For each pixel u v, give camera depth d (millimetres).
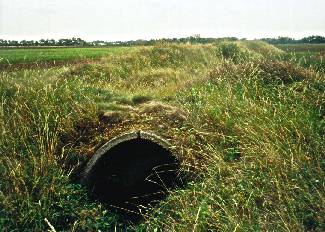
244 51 20672
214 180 4945
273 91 6758
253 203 4355
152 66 15859
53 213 5164
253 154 5016
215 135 5785
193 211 4590
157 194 6574
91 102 7277
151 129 6363
